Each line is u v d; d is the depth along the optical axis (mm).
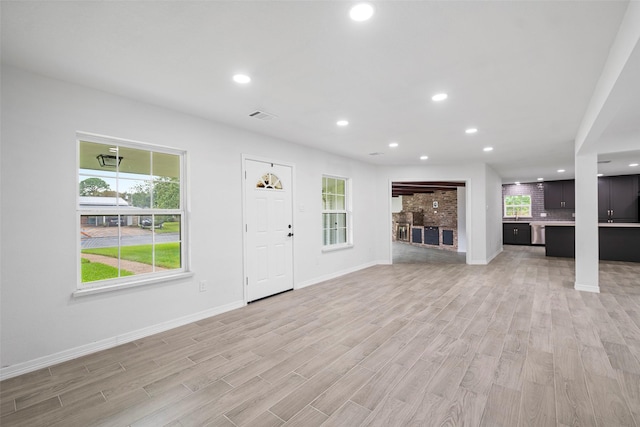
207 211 3459
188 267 3289
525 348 2568
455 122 3621
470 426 1649
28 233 2311
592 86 2598
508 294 4238
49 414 1804
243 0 1545
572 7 1604
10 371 2215
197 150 3377
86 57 2125
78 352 2520
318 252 5113
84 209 2648
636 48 1549
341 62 2209
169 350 2619
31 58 2131
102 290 2635
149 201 3084
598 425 1641
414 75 2408
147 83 2545
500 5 1581
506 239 10375
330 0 1542
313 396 1951
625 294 4164
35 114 2346
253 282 3990
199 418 1758
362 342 2732
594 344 2625
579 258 4395
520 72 2354
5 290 2215
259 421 1723
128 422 1730
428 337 2818
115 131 2764
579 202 4367
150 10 1628
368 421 1707
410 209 11625
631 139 4137
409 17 1684
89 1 1549
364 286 4789
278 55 2109
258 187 4098
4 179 2213
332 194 5758
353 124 3701
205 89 2670
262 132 4035
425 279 5230
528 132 4062
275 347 2656
